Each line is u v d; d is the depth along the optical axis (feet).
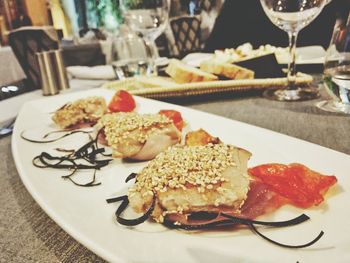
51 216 0.53
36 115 1.12
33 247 0.53
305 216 0.47
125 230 0.47
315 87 1.27
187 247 0.43
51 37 2.06
